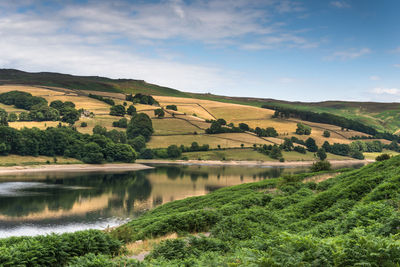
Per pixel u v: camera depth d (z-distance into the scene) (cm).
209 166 19275
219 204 3862
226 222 2144
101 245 1706
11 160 14662
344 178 4084
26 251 1416
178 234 2345
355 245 937
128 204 8125
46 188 9906
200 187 11219
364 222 1573
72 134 18462
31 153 15825
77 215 6831
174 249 1579
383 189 2316
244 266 972
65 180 11825
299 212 2623
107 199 8669
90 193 9438
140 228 2883
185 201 4906
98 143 18038
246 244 1638
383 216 1542
